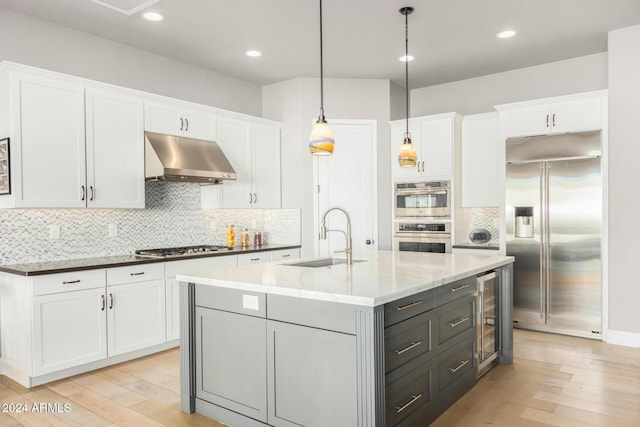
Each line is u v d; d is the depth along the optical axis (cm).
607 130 416
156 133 420
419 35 417
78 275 338
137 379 333
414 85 586
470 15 375
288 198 554
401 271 284
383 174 556
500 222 477
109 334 357
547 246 446
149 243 450
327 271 286
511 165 468
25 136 330
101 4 339
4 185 329
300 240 544
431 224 531
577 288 432
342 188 550
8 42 354
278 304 238
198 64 492
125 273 368
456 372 286
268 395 244
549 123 446
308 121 543
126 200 395
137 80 443
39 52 372
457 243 523
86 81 365
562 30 409
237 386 258
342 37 420
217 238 521
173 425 262
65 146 353
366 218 552
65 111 353
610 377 327
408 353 235
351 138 550
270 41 428
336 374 217
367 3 351
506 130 472
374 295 205
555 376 330
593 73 475
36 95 336
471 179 526
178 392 309
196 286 278
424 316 249
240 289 254
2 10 351
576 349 395
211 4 350
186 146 437
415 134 542
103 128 378
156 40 422
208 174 429
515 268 466
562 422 258
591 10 369
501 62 497
